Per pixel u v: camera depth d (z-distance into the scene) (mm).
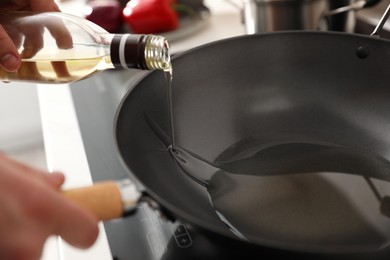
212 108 677
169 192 557
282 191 606
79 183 607
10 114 1262
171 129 617
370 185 608
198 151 647
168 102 628
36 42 652
